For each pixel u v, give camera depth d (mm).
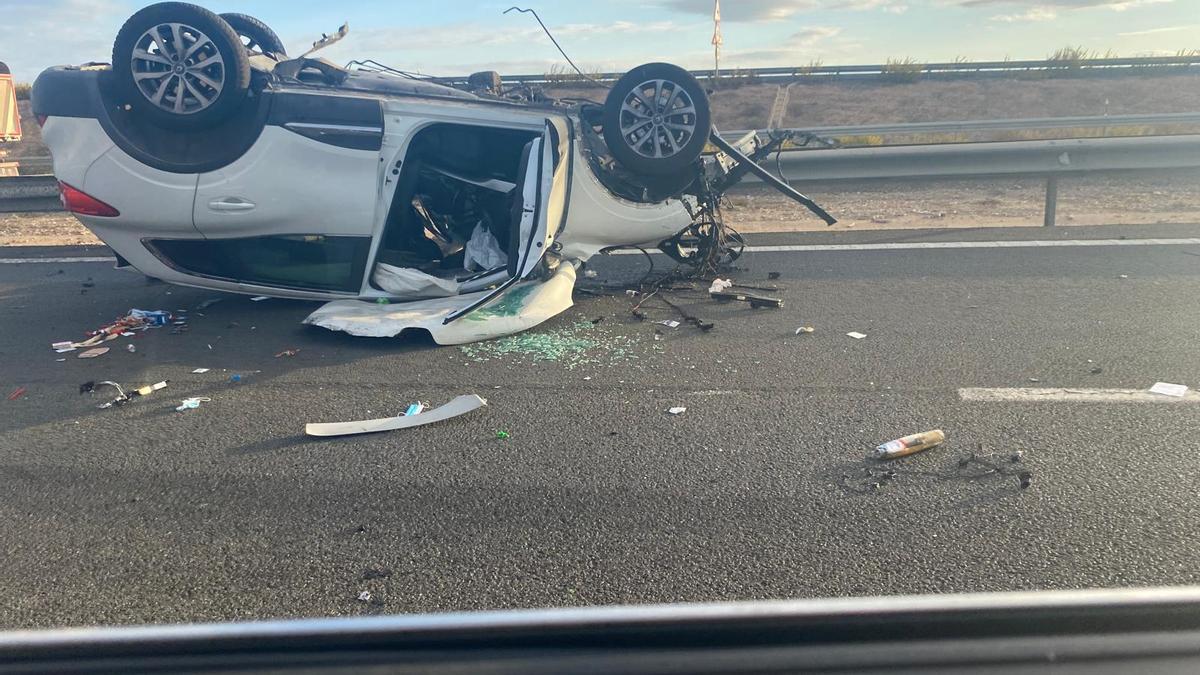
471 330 5773
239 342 5914
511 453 4062
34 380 5230
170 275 6344
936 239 8852
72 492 3748
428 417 4500
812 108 27391
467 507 3549
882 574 2984
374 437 4297
